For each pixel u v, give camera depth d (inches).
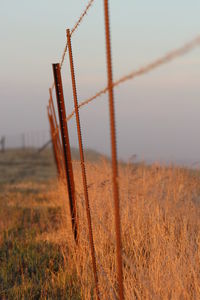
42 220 466.0
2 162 1675.7
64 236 373.1
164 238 252.7
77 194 317.7
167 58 79.8
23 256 330.3
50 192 695.1
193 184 350.9
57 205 546.3
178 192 338.0
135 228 305.3
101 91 151.3
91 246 226.7
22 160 1759.4
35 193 725.9
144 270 229.9
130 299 207.0
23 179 1046.4
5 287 275.1
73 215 323.0
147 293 199.0
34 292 260.1
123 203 333.7
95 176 387.9
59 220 466.0
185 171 383.9
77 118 220.7
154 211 316.8
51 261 305.3
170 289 201.6
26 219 482.3
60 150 505.7
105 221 317.4
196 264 220.7
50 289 260.7
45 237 388.2
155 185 344.8
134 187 343.6
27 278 286.7
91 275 259.9
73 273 282.5
